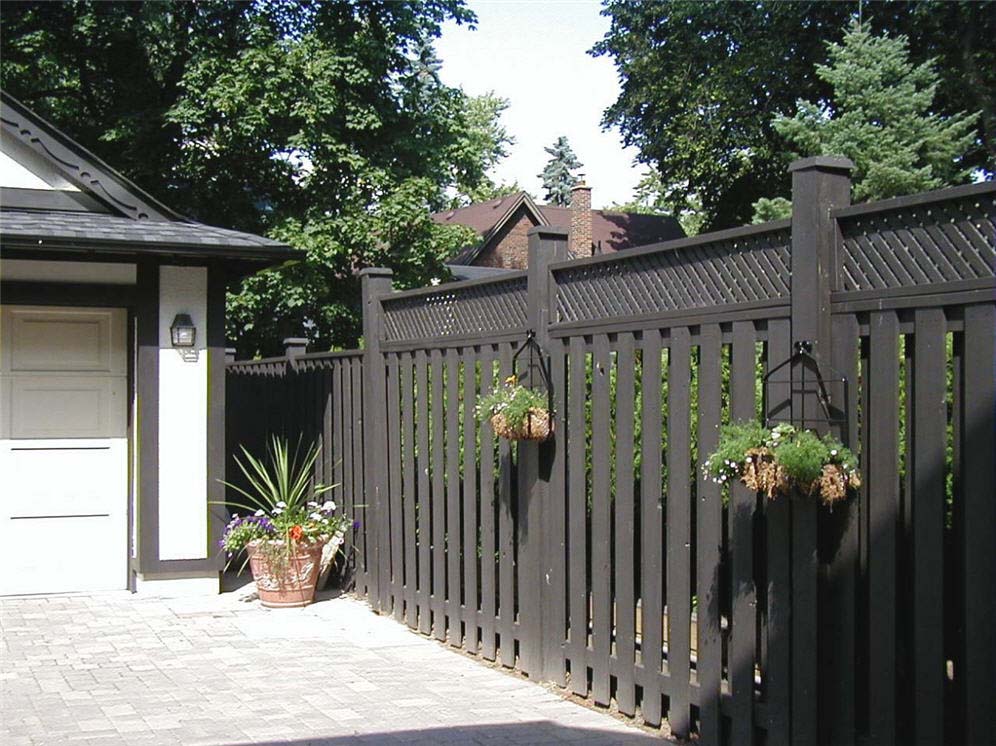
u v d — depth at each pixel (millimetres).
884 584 3883
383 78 20859
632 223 37062
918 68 17625
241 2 19797
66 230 8172
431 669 6418
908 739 3895
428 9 21328
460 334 6906
